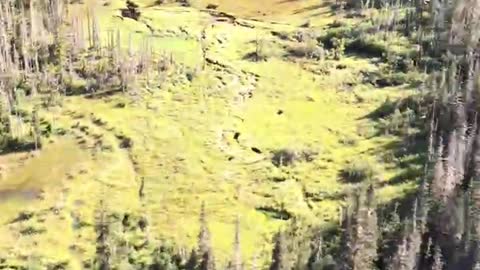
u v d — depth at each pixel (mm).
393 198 100375
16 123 116812
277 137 118688
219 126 120500
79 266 91312
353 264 86750
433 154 104250
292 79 134875
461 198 91375
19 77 128375
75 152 112875
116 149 113438
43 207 101562
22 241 95312
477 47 132000
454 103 112625
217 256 93000
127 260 92062
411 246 86625
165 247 94000
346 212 93875
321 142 117125
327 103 127875
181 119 121312
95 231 97125
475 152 98562
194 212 101375
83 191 104625
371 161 110875
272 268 89812
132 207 101375
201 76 133125
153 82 130000
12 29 138125
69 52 135625
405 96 126750
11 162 110875
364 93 130000
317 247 91375
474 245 86562
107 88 128125
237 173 109812
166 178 107812
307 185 107250
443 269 86875
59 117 120250
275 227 99250
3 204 102250
